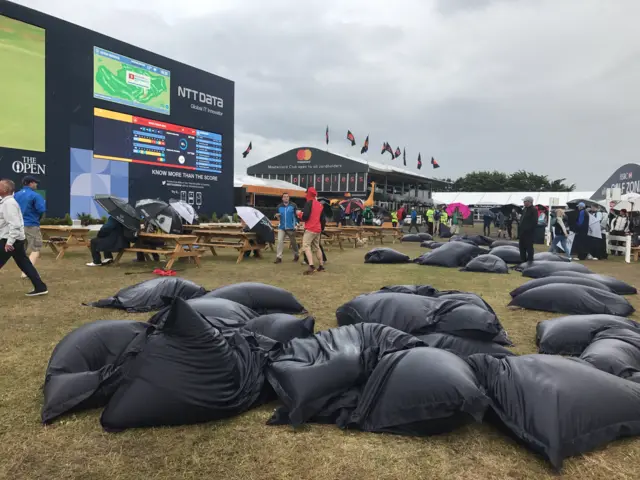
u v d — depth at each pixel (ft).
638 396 8.29
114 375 8.85
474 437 8.23
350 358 9.11
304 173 146.51
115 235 28.12
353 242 55.67
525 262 32.17
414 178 164.25
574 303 17.62
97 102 51.34
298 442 7.98
